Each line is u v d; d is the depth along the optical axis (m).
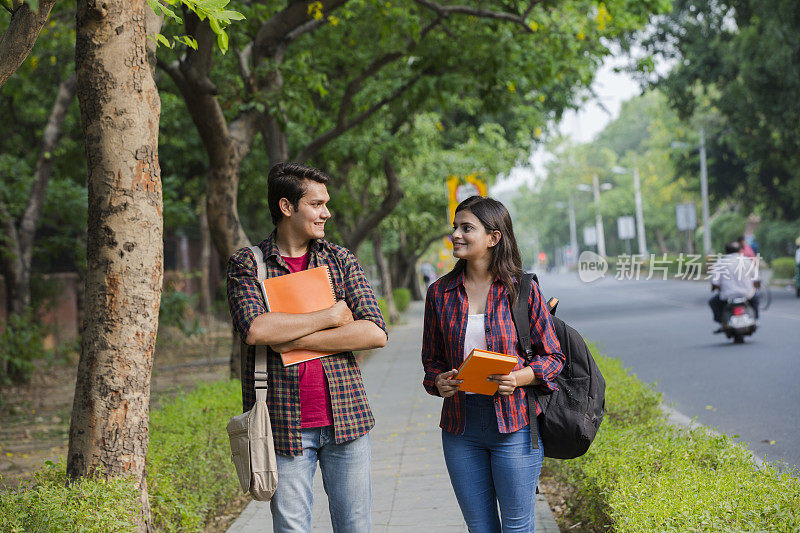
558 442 4.18
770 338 17.00
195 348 25.42
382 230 32.16
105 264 4.76
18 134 24.69
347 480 4.04
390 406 12.52
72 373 21.23
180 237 37.94
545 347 4.17
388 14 13.96
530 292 4.20
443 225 39.91
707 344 16.98
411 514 6.75
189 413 7.71
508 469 4.09
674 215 80.50
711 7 33.59
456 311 4.23
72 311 30.17
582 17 15.41
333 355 4.05
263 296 4.07
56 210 20.17
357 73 17.91
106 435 4.73
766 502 3.92
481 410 4.10
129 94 4.77
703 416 9.91
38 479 5.04
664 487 4.51
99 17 4.70
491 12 13.59
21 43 4.43
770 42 30.83
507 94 16.41
